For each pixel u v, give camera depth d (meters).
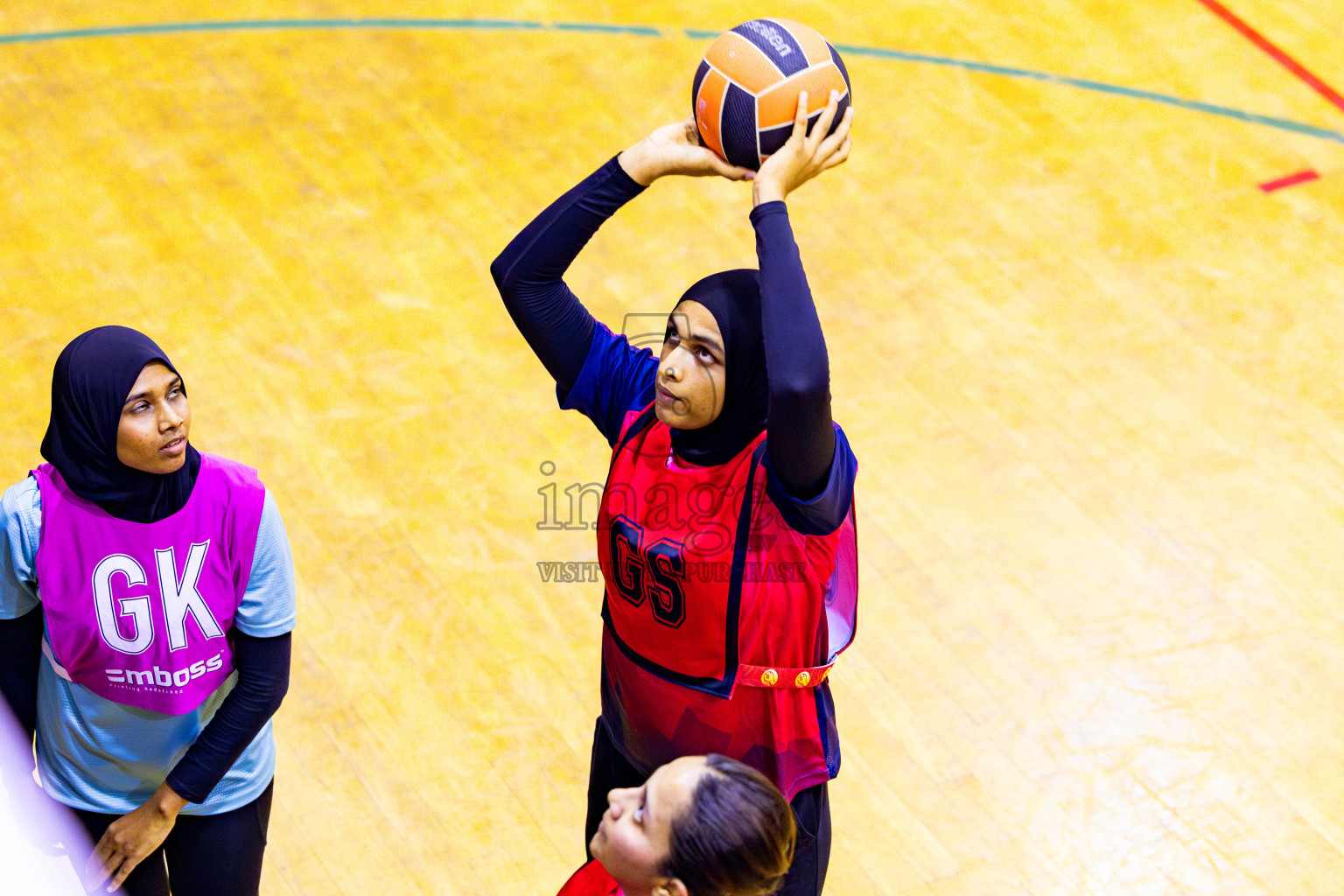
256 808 7.62
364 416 12.73
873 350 13.65
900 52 17.81
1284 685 10.84
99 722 6.99
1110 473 12.54
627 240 14.68
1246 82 17.62
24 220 14.56
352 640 10.88
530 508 12.02
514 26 17.86
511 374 13.27
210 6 17.83
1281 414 13.21
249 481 6.87
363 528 11.75
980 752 10.30
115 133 15.77
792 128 6.14
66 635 6.73
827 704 6.82
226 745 7.01
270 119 16.11
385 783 9.94
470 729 10.34
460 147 15.90
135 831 6.96
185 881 7.54
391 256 14.46
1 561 6.67
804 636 6.44
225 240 14.51
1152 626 11.27
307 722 10.30
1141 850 9.68
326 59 17.08
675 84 17.09
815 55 6.20
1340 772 10.23
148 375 6.38
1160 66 17.83
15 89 16.28
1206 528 12.09
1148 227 15.30
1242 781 10.14
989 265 14.70
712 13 18.31
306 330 13.56
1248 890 9.45
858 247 14.83
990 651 11.02
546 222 6.59
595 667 10.84
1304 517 12.23
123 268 14.09
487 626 11.08
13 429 12.34
